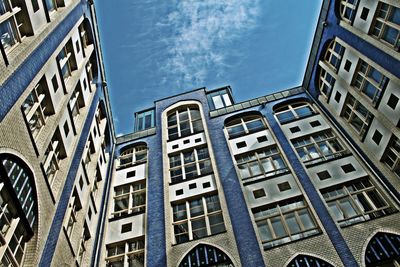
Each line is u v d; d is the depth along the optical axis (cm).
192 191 2320
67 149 1886
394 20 1959
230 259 1792
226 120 2884
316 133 2503
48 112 1723
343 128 2420
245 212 2014
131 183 2659
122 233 2214
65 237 1662
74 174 1923
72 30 2136
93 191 2323
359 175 2077
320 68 2802
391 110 1953
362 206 1911
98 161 2498
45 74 1677
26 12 1555
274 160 2381
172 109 3291
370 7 2144
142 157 2936
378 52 2055
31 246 1331
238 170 2330
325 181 2092
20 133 1336
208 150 2644
